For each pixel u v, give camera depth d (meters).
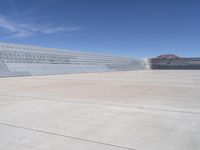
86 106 6.83
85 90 11.32
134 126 4.58
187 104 7.08
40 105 7.06
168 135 4.00
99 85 14.25
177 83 15.72
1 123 4.91
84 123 4.85
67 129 4.43
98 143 3.64
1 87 13.05
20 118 5.35
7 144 3.66
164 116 5.45
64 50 42.69
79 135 4.05
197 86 13.36
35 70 32.09
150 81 17.83
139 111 6.04
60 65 38.97
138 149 3.38
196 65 73.44
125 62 66.19
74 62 43.78
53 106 6.88
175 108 6.43
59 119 5.22
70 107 6.68
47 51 38.31
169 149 3.37
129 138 3.86
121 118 5.26
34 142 3.73
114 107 6.63
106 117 5.38
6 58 29.19
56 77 24.81
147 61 81.69
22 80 19.77
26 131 4.33
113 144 3.59
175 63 77.19
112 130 4.33
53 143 3.68
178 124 4.71
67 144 3.62
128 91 10.83
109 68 54.22
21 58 31.77
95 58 51.91
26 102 7.67
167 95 9.27
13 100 8.13
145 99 8.17
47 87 12.99
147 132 4.18
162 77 24.25
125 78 22.34
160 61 80.38
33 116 5.55
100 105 6.98
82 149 3.40
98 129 4.40
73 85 14.30
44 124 4.80
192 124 4.71
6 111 6.17
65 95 9.38
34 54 34.84
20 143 3.70
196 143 3.61
